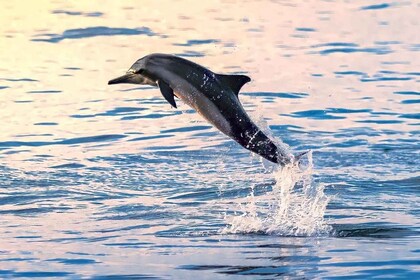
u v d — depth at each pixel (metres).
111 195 27.30
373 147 32.94
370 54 51.62
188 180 29.02
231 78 21.55
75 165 30.78
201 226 23.89
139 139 34.62
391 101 40.69
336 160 31.05
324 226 23.59
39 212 25.44
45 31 58.03
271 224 23.92
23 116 37.97
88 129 36.06
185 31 58.50
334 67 47.97
